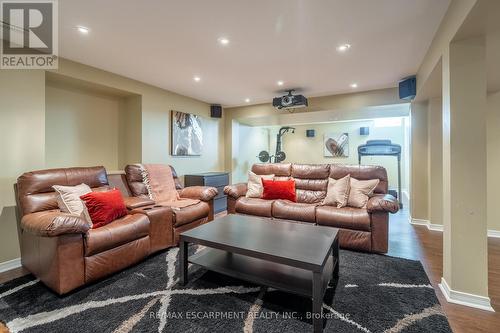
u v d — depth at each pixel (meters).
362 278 2.08
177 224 2.79
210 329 1.47
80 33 2.22
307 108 4.54
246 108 5.26
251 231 2.10
